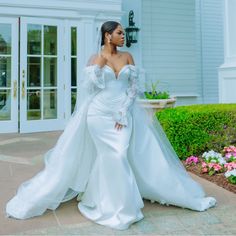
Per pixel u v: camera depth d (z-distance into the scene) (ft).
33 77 22.63
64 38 23.27
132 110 8.95
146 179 8.84
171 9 29.35
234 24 20.49
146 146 8.95
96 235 7.43
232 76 20.30
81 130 8.75
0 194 10.24
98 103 8.58
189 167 13.17
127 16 27.02
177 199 8.83
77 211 8.89
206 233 7.50
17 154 16.01
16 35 22.22
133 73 8.91
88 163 8.88
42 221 8.25
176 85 29.73
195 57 30.48
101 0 23.82
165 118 14.17
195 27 30.60
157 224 7.98
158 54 28.94
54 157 8.96
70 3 23.04
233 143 15.01
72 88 23.68
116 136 8.31
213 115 14.42
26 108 22.48
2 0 21.52
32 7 22.29
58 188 8.68
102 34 8.83
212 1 32.94
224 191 10.46
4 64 22.22
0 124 22.16
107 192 8.09
